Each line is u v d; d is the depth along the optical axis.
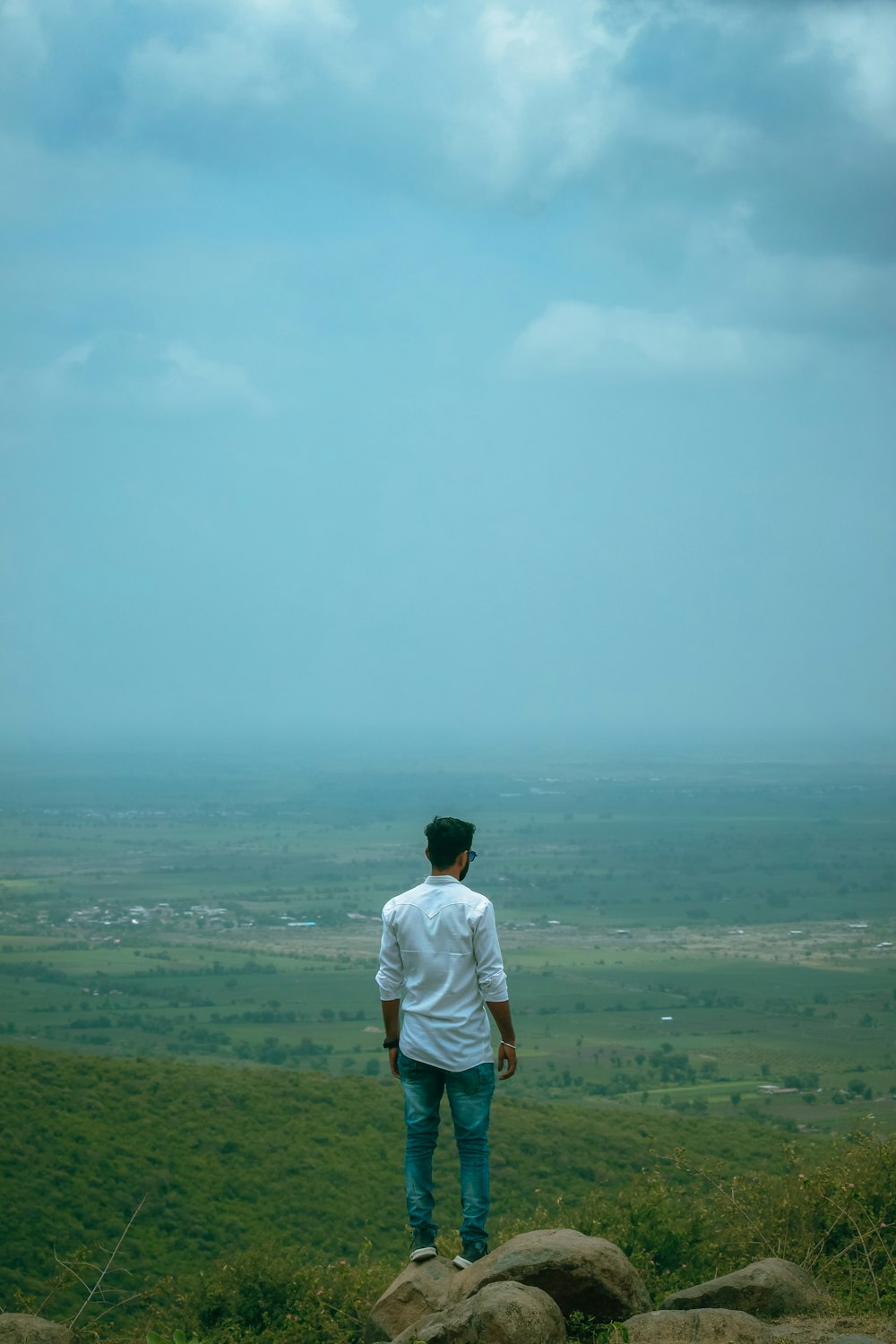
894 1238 8.49
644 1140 33.66
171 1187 29.02
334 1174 30.61
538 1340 5.81
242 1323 11.91
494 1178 30.25
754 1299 6.85
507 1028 7.16
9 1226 25.34
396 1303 6.84
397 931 7.26
